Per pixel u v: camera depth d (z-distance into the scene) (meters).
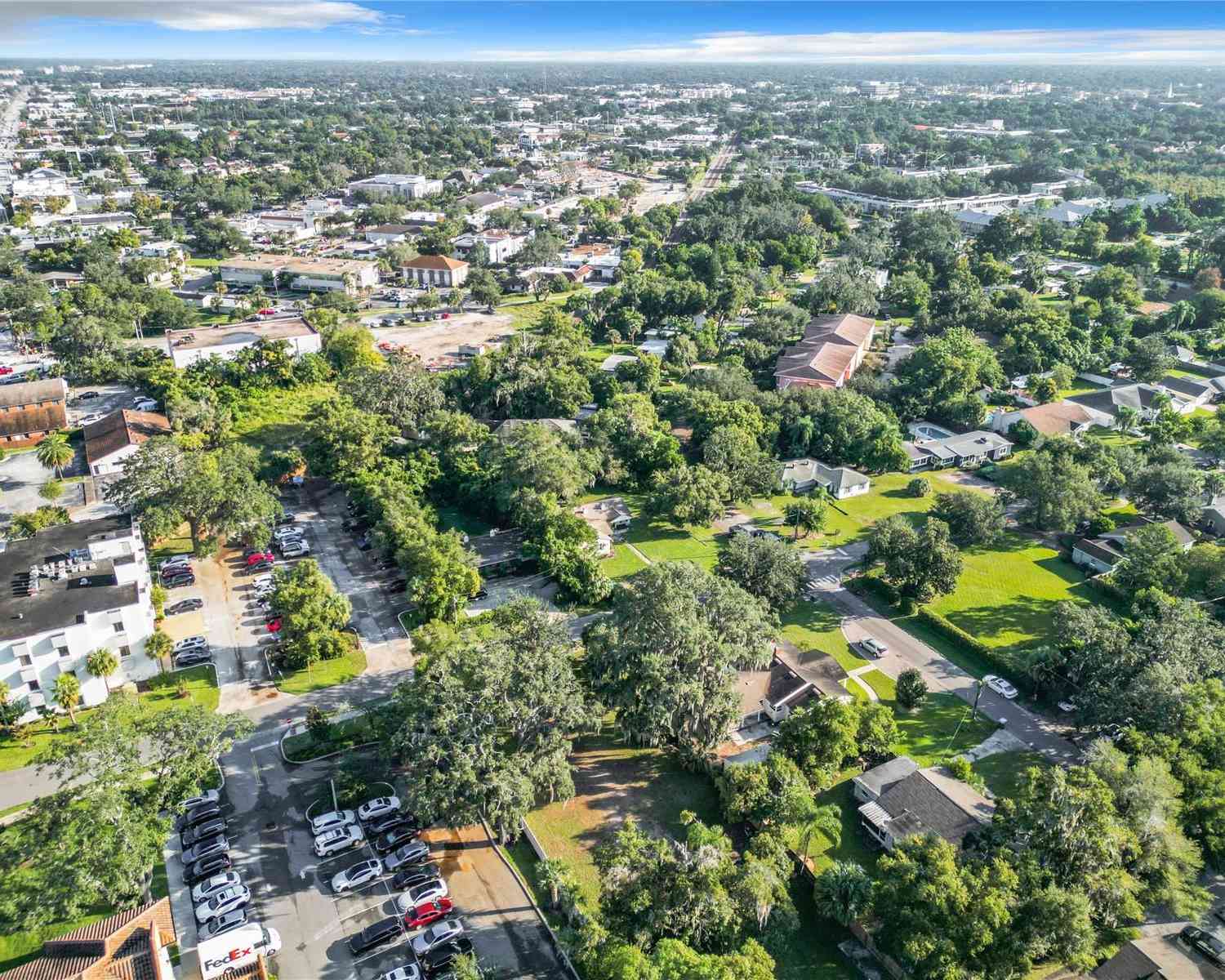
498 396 183.12
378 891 78.12
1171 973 69.69
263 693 103.94
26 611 100.56
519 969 71.19
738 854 80.00
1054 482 143.75
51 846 71.12
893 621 121.31
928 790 84.00
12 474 158.88
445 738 79.81
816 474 162.62
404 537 124.44
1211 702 87.50
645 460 159.25
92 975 63.34
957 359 195.38
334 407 161.88
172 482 127.88
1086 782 76.00
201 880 78.44
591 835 84.19
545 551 124.25
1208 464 167.50
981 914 65.81
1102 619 102.31
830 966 71.81
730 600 92.38
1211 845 76.88
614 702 90.88
